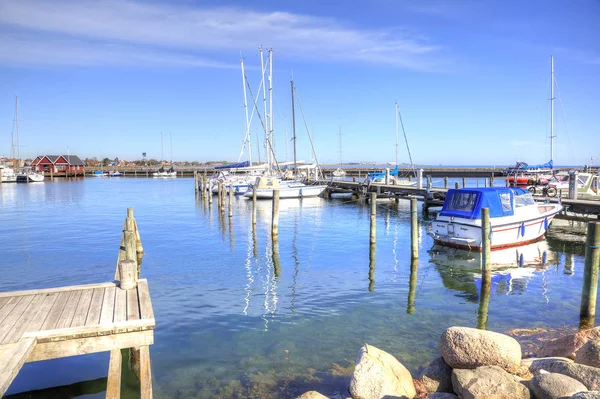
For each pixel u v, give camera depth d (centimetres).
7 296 799
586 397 447
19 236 2272
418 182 3547
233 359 827
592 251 1001
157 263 1645
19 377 758
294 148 4903
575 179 2445
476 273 1486
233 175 4778
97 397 702
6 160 10512
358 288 1309
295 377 752
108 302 768
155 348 876
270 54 4725
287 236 2269
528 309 1116
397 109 5275
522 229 1808
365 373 627
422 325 1002
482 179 7319
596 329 740
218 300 1187
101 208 3722
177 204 4094
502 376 561
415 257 1630
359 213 3294
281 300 1188
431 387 658
